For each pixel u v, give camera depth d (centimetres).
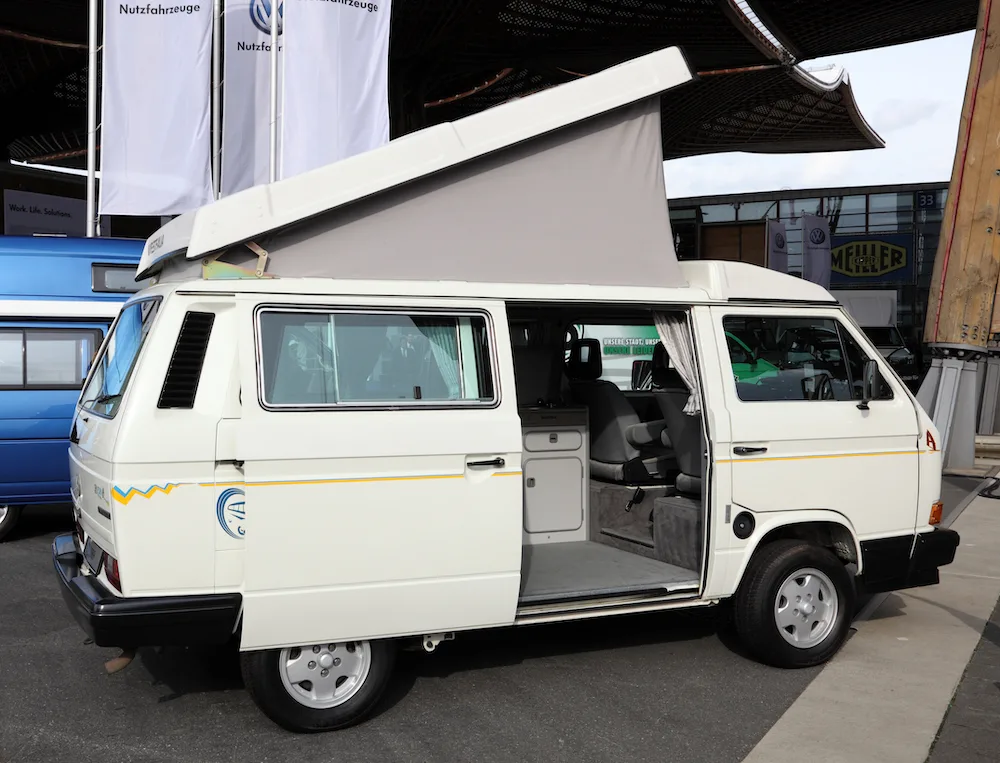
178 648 574
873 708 486
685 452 588
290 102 1124
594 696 499
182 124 1146
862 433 552
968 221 1291
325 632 427
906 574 566
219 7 1236
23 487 844
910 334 3105
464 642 590
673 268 527
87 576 430
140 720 464
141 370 405
